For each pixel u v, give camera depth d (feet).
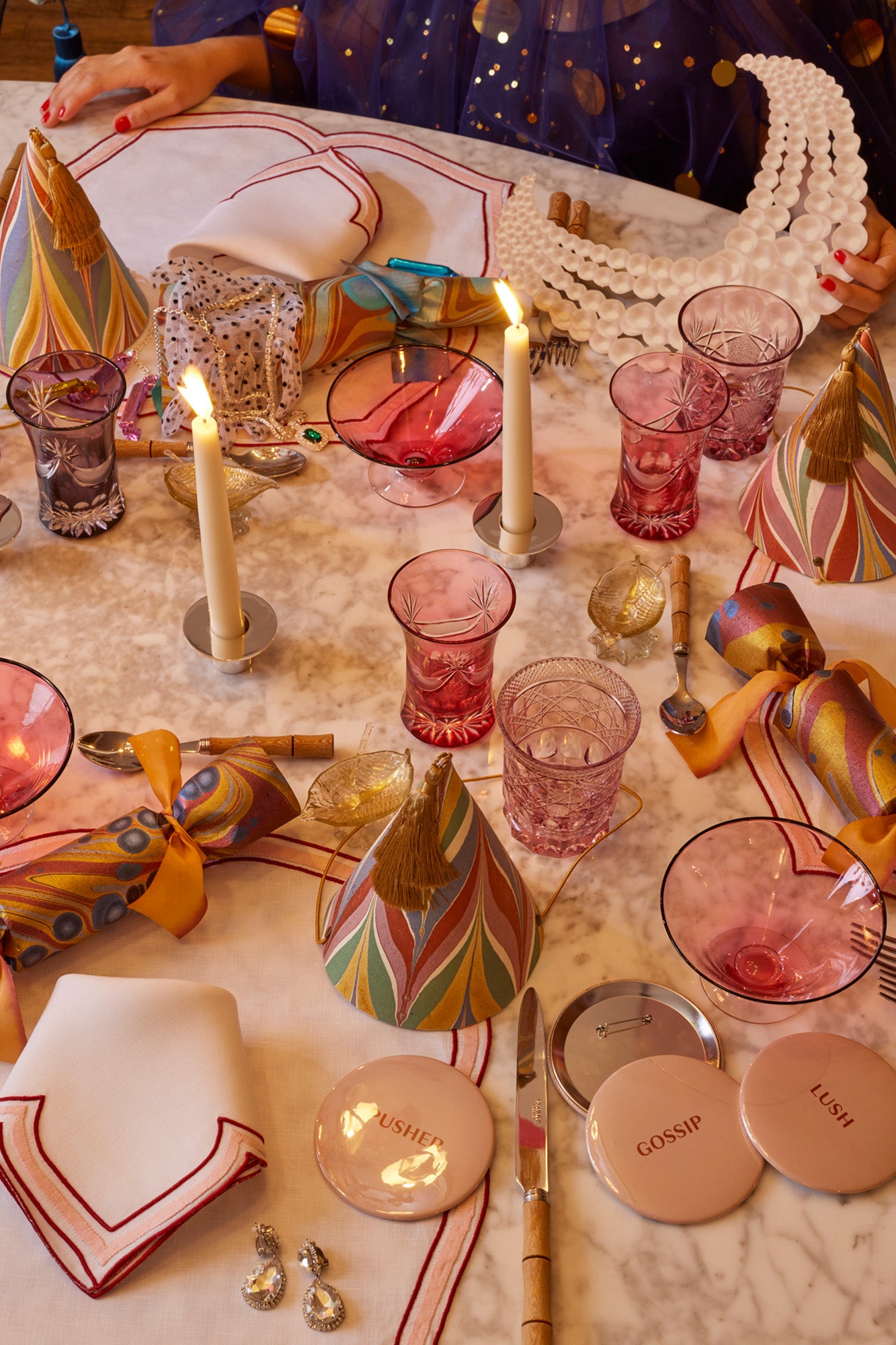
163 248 4.82
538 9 5.80
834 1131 2.60
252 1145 2.49
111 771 3.34
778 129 4.42
